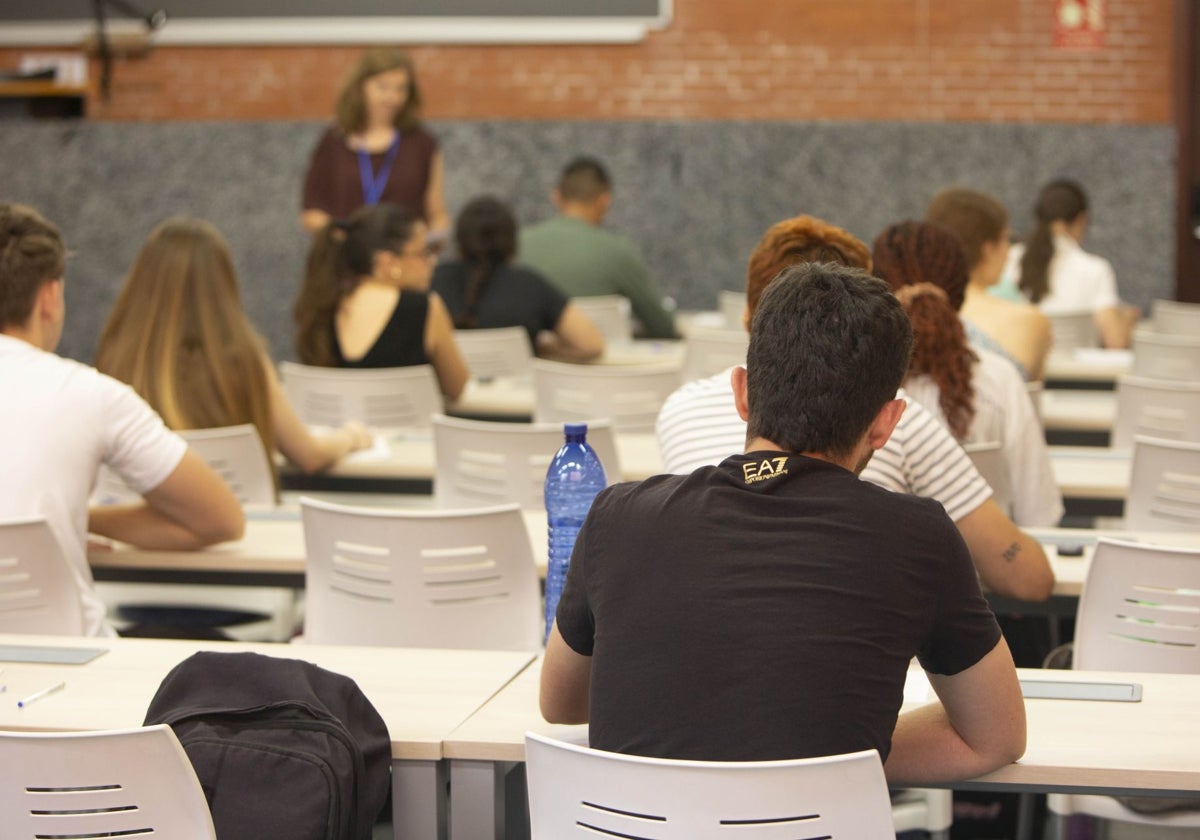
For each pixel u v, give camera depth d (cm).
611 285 691
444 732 191
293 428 373
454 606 270
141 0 922
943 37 909
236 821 173
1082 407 483
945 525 169
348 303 491
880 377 173
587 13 916
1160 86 905
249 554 302
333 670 218
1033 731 187
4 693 210
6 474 270
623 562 171
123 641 236
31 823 171
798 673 160
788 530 166
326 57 927
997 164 913
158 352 352
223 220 927
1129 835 298
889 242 317
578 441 245
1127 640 248
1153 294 920
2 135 920
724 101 923
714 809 152
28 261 277
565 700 186
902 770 175
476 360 574
